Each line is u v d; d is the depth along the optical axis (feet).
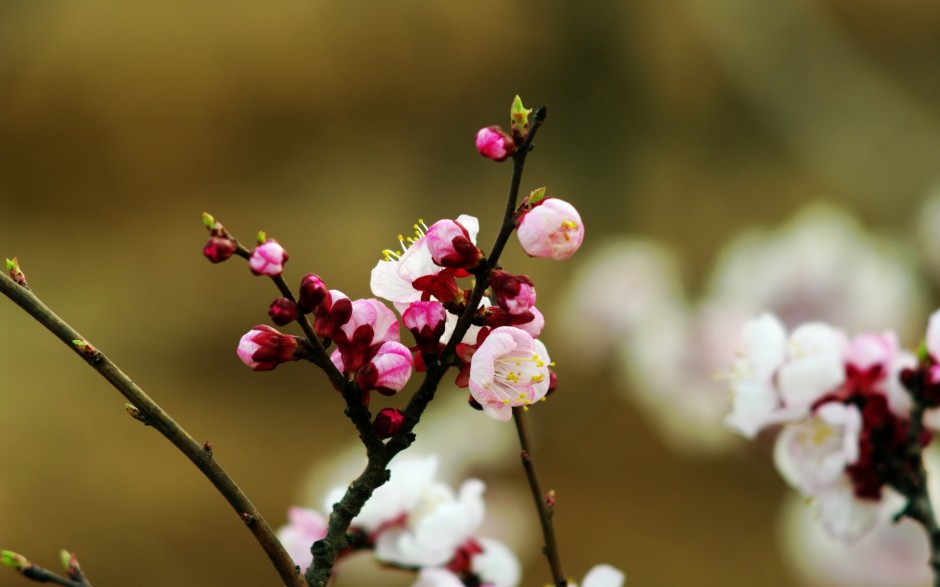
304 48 55.72
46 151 54.49
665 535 33.35
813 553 10.43
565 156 28.89
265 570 30.27
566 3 28.89
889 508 8.40
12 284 4.08
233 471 35.58
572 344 20.13
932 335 6.27
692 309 18.17
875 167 23.41
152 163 55.01
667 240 41.78
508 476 16.65
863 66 25.88
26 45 53.83
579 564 32.27
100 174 54.60
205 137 55.52
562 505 34.68
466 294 4.54
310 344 4.41
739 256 16.62
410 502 6.68
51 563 28.40
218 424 39.22
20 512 30.37
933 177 22.68
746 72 26.27
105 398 39.22
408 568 6.66
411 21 51.44
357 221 49.37
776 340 6.63
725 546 32.78
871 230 22.41
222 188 53.42
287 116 54.39
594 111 28.71
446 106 49.01
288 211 51.57
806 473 6.63
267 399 41.60
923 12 58.59
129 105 55.26
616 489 35.01
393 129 51.06
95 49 56.03
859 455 6.48
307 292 4.26
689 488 35.27
